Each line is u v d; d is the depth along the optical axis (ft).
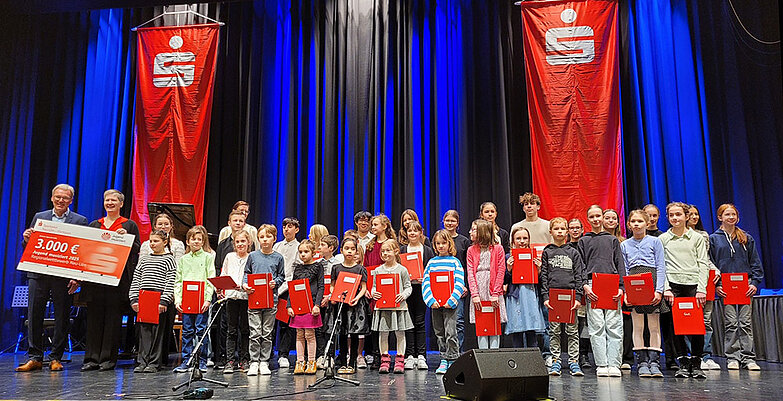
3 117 25.86
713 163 24.72
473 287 15.25
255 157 26.99
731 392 11.57
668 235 15.30
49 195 26.73
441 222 25.17
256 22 27.91
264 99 27.12
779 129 24.73
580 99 23.35
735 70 25.23
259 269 15.49
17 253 25.58
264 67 27.43
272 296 14.90
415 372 15.44
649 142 24.95
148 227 24.43
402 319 15.21
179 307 15.74
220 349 16.70
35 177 26.68
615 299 14.16
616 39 23.56
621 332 14.55
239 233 16.43
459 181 25.40
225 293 15.62
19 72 26.45
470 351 10.39
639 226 14.61
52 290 16.07
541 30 23.93
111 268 15.81
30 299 15.88
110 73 27.84
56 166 27.04
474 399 10.06
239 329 16.63
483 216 17.34
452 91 26.55
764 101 25.02
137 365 17.26
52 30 27.84
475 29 27.04
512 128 26.03
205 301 15.65
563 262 15.07
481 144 26.11
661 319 15.94
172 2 22.66
